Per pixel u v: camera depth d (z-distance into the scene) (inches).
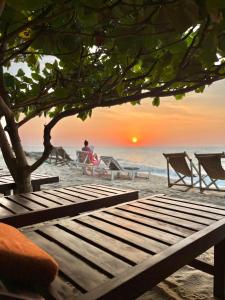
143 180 406.6
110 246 67.0
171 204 109.5
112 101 97.5
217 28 52.7
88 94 119.4
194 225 82.2
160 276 57.7
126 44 63.7
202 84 80.3
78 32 64.3
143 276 53.5
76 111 110.7
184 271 106.6
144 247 65.5
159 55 81.4
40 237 74.3
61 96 106.6
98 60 112.3
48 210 105.8
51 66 124.6
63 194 132.9
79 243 69.2
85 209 118.3
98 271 54.6
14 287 40.4
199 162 287.6
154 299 88.0
